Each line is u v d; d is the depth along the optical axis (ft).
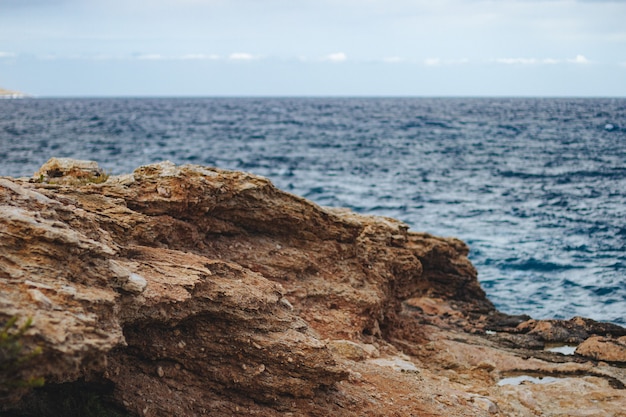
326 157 285.43
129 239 44.27
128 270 33.14
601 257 118.01
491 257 118.01
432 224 145.79
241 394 38.73
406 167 251.80
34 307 26.35
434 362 63.05
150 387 36.06
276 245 59.57
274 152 304.71
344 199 177.58
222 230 56.59
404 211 160.86
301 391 39.50
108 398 34.40
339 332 56.49
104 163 238.68
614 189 195.42
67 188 46.93
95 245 31.40
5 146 286.66
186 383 37.65
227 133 426.51
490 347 70.08
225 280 40.75
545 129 472.03
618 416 50.26
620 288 101.55
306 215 61.05
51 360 25.49
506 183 209.36
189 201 51.60
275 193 59.62
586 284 103.55
